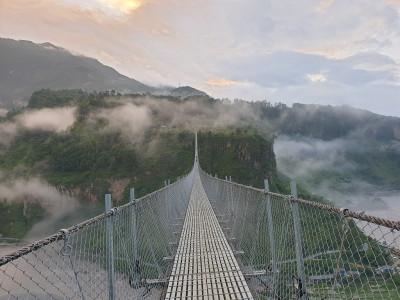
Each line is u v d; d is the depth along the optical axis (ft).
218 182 37.06
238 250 17.37
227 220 26.63
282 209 9.40
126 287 9.90
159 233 17.06
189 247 19.02
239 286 12.13
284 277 8.99
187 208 36.14
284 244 8.85
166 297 11.25
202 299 10.99
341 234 5.82
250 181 205.67
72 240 5.93
